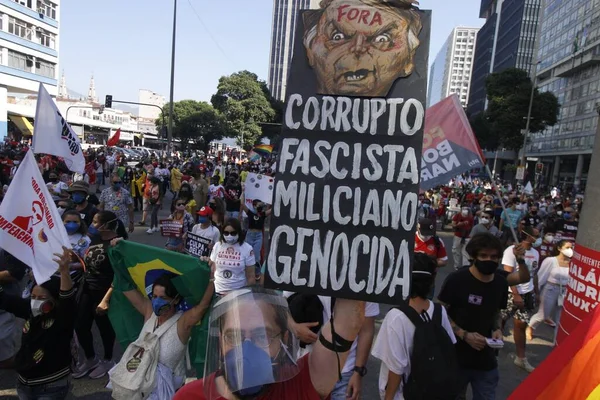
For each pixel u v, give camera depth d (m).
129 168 22.12
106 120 91.00
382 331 3.08
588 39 63.91
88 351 4.84
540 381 1.98
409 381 2.93
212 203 7.60
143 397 3.13
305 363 1.76
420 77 1.81
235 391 1.65
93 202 9.13
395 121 1.82
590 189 2.87
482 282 3.56
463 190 26.48
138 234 12.33
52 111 7.70
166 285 3.24
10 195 3.65
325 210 1.85
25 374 3.40
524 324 5.60
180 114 68.19
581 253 2.86
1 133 44.06
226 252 5.28
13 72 45.41
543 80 84.81
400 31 1.83
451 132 5.27
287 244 1.86
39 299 3.38
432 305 3.13
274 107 60.47
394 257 1.79
